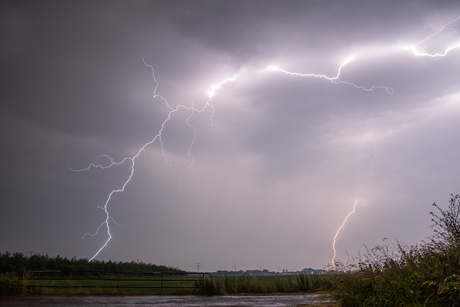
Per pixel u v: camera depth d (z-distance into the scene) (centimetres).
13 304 1341
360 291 931
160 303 1466
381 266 945
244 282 2228
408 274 763
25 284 1758
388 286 769
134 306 1338
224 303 1489
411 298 672
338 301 1034
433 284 650
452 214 791
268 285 2252
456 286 585
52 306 1282
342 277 1050
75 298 1620
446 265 679
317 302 1202
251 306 1368
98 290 1898
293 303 1492
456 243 743
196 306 1362
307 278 2267
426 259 793
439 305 603
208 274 2058
